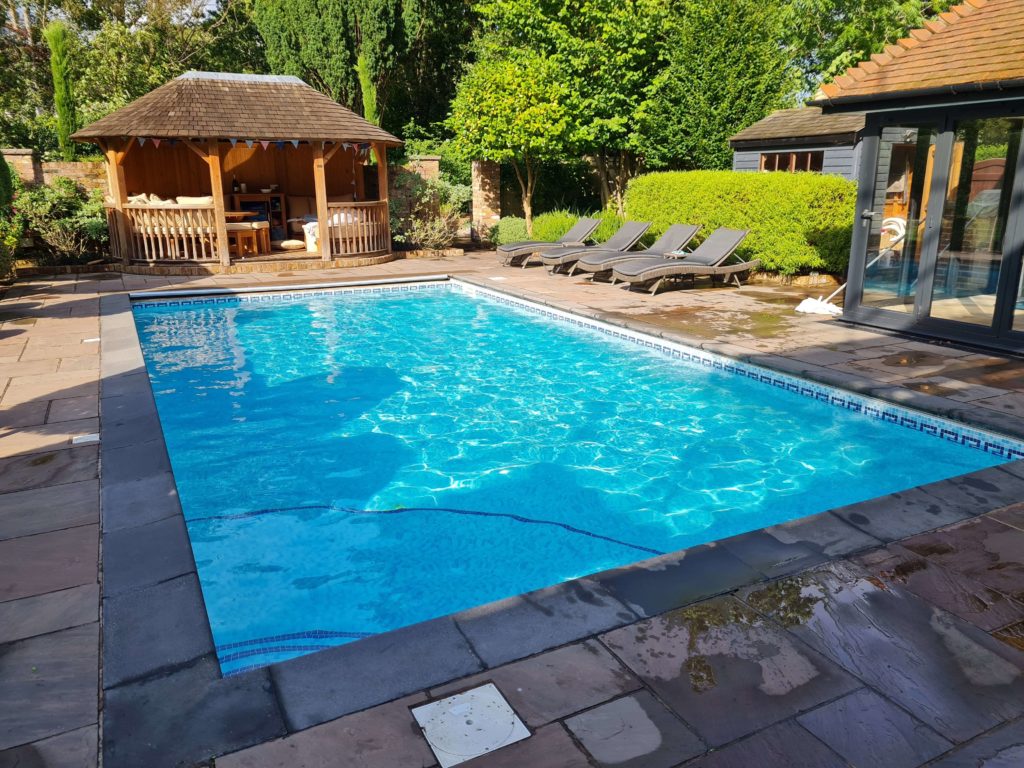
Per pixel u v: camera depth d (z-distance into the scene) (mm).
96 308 10672
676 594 3201
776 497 5168
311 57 19844
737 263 12914
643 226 13289
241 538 4680
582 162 22219
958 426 5621
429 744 2320
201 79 15039
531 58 18500
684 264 11312
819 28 27359
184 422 6816
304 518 4953
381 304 12383
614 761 2252
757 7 17359
